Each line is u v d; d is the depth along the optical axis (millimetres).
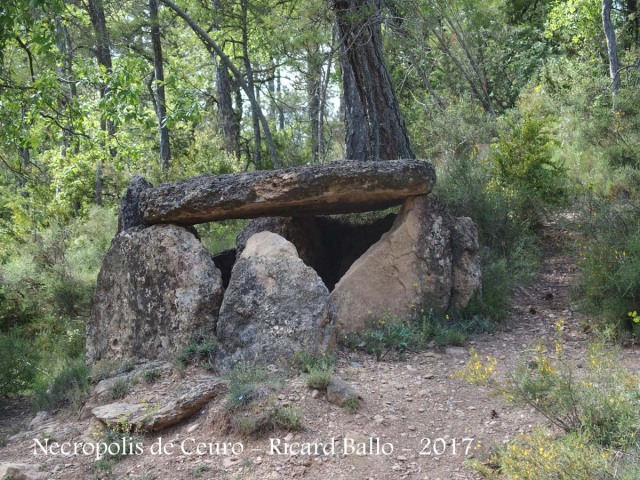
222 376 6082
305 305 6539
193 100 11109
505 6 20312
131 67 11086
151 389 6227
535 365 5914
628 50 16547
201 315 6938
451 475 4520
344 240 9422
